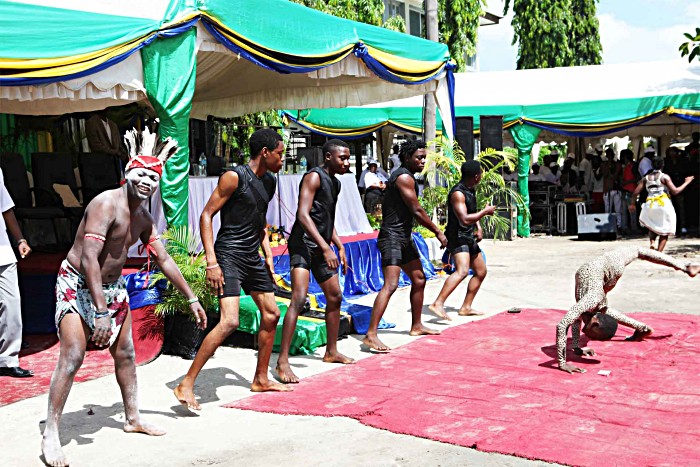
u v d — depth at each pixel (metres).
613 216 16.83
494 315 8.29
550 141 23.89
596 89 17.91
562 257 13.67
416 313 7.35
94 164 10.56
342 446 4.30
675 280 10.45
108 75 6.97
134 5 7.29
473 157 14.80
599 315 6.25
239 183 5.16
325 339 6.99
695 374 5.58
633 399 5.00
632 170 18.08
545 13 38.00
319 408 5.01
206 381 5.86
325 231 6.09
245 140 15.52
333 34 9.26
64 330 4.16
